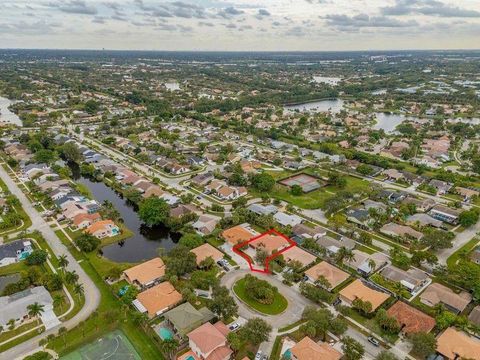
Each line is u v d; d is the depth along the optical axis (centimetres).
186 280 12206
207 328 9525
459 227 16550
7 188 19262
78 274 12456
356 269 13025
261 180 19812
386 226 15738
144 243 15188
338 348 9550
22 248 13600
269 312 10856
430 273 13038
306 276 12519
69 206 16838
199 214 16762
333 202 17000
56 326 10112
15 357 9088
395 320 10050
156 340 9719
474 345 9412
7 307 10244
